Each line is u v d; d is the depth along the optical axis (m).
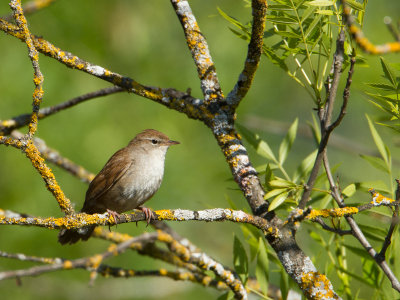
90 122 13.31
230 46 14.05
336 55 6.18
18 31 7.02
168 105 7.69
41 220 6.09
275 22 6.54
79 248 13.24
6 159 12.95
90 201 9.66
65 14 14.09
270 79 15.05
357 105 15.20
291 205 7.46
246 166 7.17
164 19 14.93
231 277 7.59
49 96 13.05
